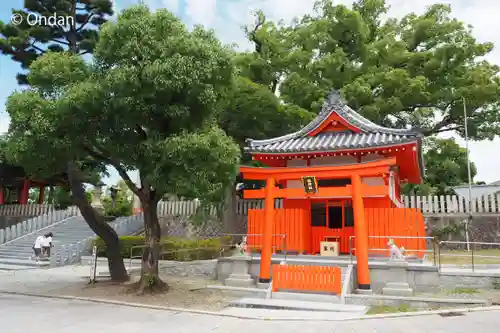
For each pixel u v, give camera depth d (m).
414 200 28.16
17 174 39.09
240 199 30.92
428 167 35.47
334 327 10.25
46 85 13.64
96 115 13.23
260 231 18.45
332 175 15.68
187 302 13.55
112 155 14.38
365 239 14.73
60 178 31.22
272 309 12.94
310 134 19.88
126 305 12.98
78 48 28.00
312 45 30.59
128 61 12.67
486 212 26.55
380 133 18.48
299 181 18.97
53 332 9.38
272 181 16.41
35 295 14.72
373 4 33.31
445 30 31.56
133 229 30.67
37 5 27.69
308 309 12.67
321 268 14.35
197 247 23.98
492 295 13.50
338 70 29.64
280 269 14.86
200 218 27.64
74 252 26.16
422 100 29.36
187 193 14.05
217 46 13.88
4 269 23.30
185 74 12.46
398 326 10.21
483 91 28.41
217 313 11.85
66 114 12.72
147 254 15.20
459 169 37.47
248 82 25.03
